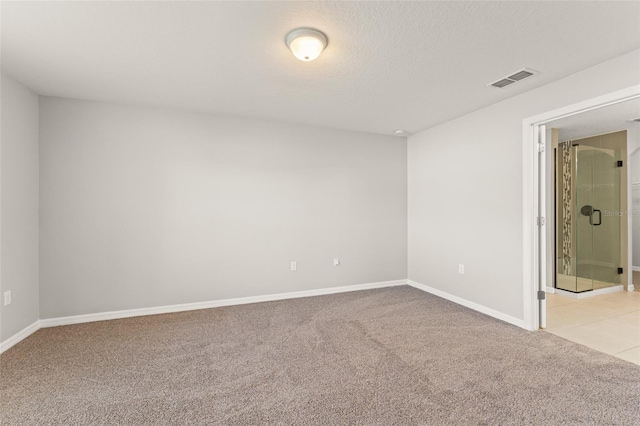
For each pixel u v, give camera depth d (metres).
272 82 2.83
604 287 4.43
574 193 4.52
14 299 2.75
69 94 3.12
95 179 3.32
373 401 1.93
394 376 2.21
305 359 2.46
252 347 2.68
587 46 2.18
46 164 3.15
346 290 4.49
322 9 1.79
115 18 1.88
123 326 3.16
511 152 3.16
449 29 1.99
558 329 3.06
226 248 3.84
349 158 4.49
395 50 2.25
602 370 2.28
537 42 2.13
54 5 1.75
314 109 3.57
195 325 3.19
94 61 2.43
